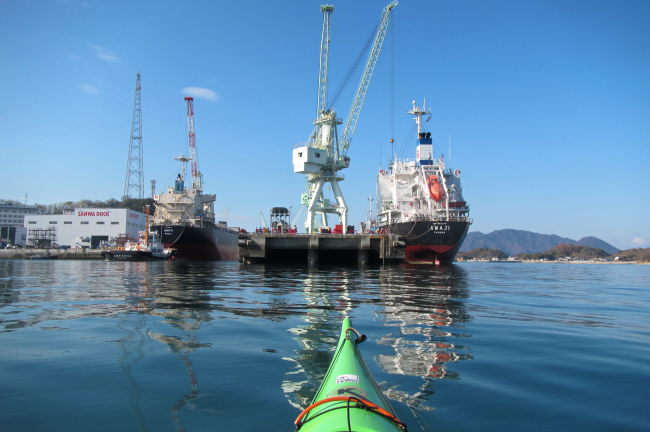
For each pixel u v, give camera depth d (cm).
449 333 1291
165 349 1073
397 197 6500
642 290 2998
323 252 5903
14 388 796
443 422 661
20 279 3378
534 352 1074
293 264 5794
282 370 910
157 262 7500
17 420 659
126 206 17162
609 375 896
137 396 759
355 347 767
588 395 781
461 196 6900
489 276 4528
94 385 813
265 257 5344
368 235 5291
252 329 1322
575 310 1848
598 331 1356
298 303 1909
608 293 2728
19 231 17138
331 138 6297
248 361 974
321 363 962
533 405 731
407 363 968
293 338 1202
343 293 2317
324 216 6525
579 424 660
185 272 4306
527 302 2119
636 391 803
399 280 3247
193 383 827
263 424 648
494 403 738
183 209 9156
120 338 1193
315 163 5888
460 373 899
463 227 5622
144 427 637
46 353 1034
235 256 10725
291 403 730
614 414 698
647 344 1175
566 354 1058
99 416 676
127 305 1833
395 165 6656
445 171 6700
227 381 838
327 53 6356
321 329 1326
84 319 1484
